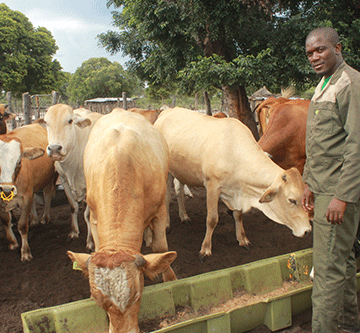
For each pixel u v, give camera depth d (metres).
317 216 2.37
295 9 10.46
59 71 36.59
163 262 2.04
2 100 42.22
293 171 3.36
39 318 2.31
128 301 1.85
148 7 9.23
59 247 4.46
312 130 2.39
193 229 5.00
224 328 2.51
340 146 2.24
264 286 2.98
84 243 4.57
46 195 5.28
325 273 2.30
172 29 9.36
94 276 1.86
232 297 2.85
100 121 3.50
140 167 2.57
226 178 3.92
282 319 2.76
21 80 32.44
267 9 8.80
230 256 4.12
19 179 4.06
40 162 4.71
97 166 2.52
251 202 3.85
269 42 9.30
